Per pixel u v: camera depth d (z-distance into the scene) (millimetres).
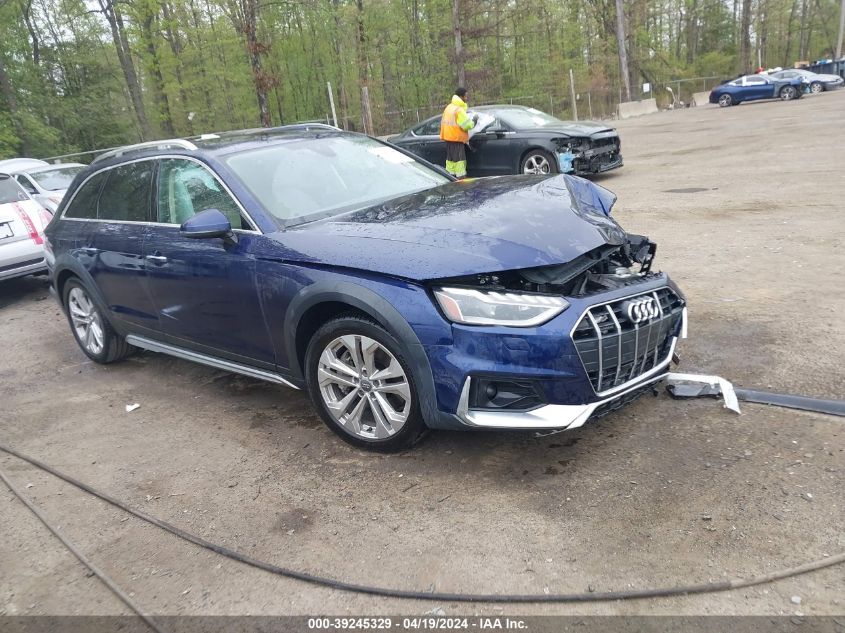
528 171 11578
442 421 3111
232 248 3795
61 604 2684
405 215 3605
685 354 4277
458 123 11016
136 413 4516
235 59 32969
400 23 38094
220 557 2861
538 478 3141
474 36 32562
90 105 32500
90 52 33781
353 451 3609
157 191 4461
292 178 4141
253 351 3949
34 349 6273
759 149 13359
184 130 34938
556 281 3025
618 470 3117
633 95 45344
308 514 3090
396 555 2730
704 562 2482
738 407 3520
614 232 3514
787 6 62125
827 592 2289
